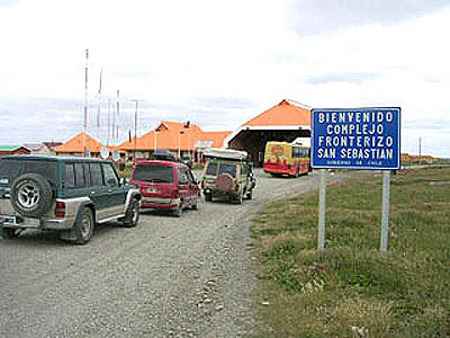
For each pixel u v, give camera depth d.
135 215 14.48
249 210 20.12
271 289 7.55
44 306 6.48
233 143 64.75
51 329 5.62
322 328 5.61
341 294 6.86
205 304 6.82
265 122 62.81
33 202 10.17
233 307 6.69
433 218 14.24
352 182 36.00
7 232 11.34
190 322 6.05
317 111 9.76
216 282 8.08
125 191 13.63
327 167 9.70
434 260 8.51
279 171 45.62
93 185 11.83
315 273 7.96
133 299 6.96
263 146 79.19
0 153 58.88
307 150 52.91
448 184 31.50
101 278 8.10
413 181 35.38
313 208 17.69
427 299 6.36
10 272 8.29
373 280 7.39
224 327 5.87
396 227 12.72
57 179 10.42
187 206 18.61
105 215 12.46
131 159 72.62
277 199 25.27
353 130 9.56
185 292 7.43
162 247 11.23
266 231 13.51
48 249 10.46
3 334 5.41
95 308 6.48
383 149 9.38
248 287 7.75
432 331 5.25
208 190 23.14
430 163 106.75
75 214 10.79
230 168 23.05
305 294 6.89
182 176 17.84
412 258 8.59
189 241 12.18
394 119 9.34
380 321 5.65
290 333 5.54
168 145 72.12
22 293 7.05
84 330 5.63
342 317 5.83
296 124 60.88
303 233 11.92
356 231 11.82
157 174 16.97
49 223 10.38
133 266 9.11
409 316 5.91
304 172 51.41
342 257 8.52
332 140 9.68
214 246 11.54
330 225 13.04
